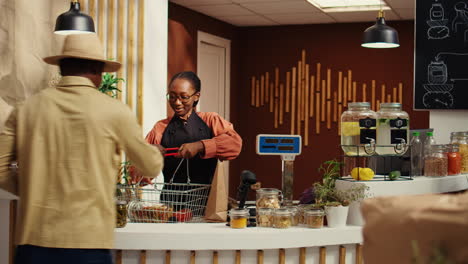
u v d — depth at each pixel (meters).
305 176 8.04
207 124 3.15
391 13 7.06
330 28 7.92
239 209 2.57
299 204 2.90
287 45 8.11
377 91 7.73
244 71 8.33
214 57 7.80
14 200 2.88
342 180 2.81
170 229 2.51
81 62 2.12
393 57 7.66
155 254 2.53
